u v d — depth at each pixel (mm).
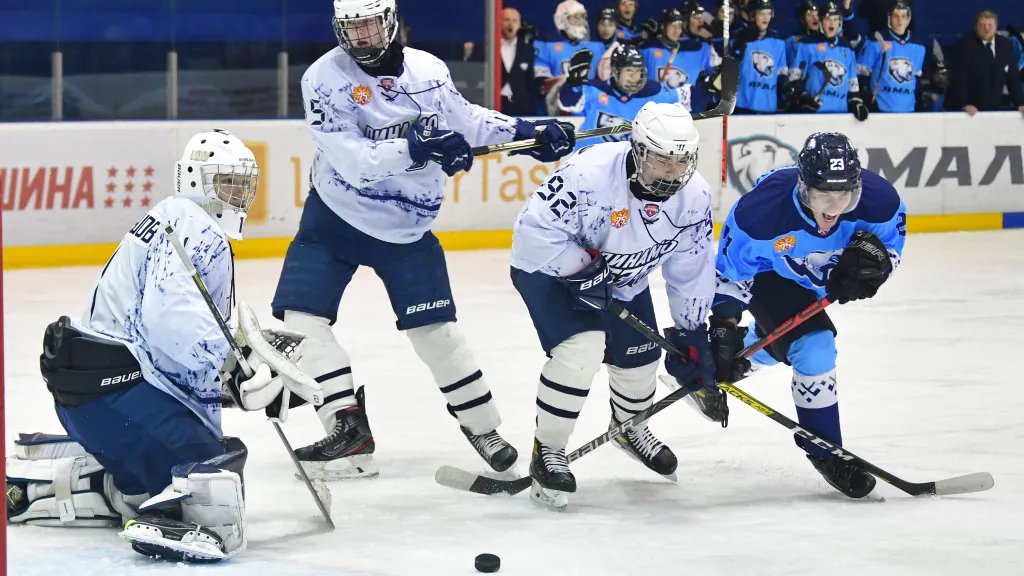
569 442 11727
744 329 10375
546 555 8531
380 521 9344
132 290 8430
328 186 10688
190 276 8219
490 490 10055
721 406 9883
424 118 10562
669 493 10102
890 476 9828
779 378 14328
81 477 8953
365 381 14195
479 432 10766
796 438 10078
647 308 10234
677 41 25062
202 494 8242
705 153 25344
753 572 8180
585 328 9461
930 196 27031
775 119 25844
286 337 9141
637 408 10375
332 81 10289
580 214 9336
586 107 19969
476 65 24859
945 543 8789
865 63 27297
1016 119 27469
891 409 12930
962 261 23281
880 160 26609
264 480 10422
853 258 9477
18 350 15500
